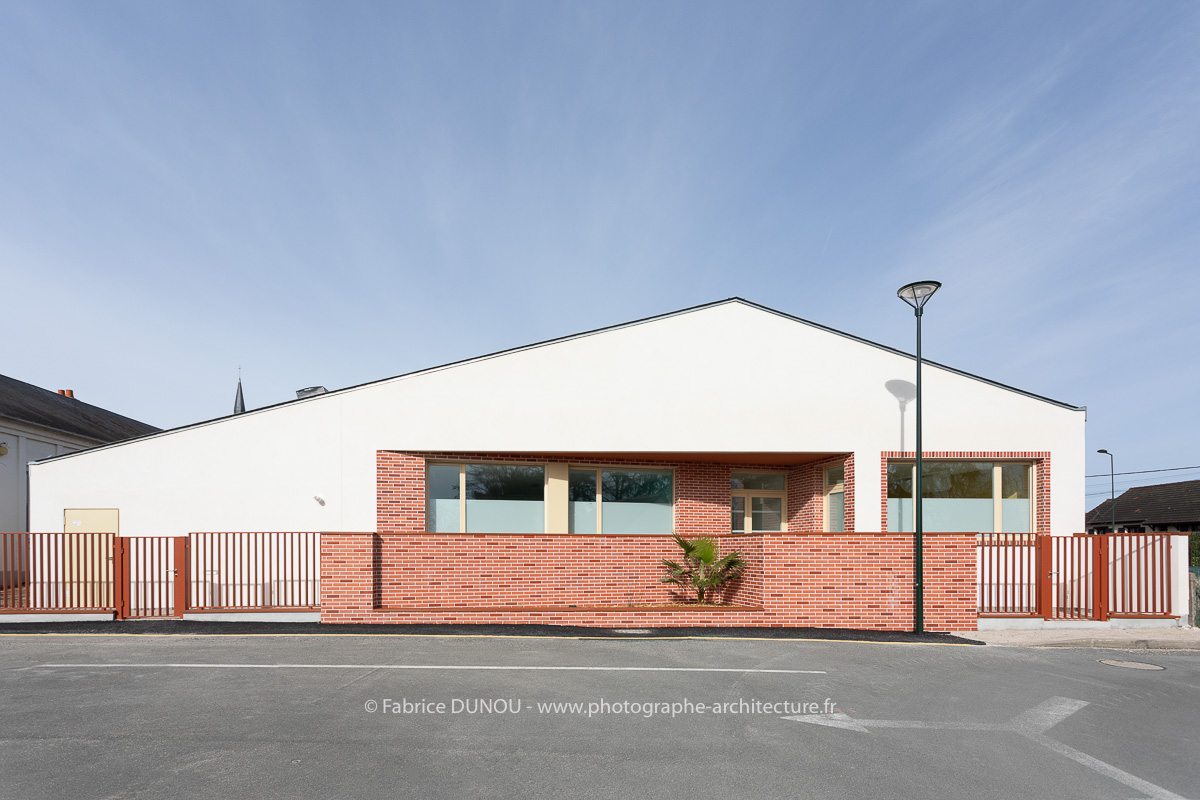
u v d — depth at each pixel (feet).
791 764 17.11
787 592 38.75
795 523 52.42
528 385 45.01
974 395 46.32
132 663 27.71
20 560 43.34
